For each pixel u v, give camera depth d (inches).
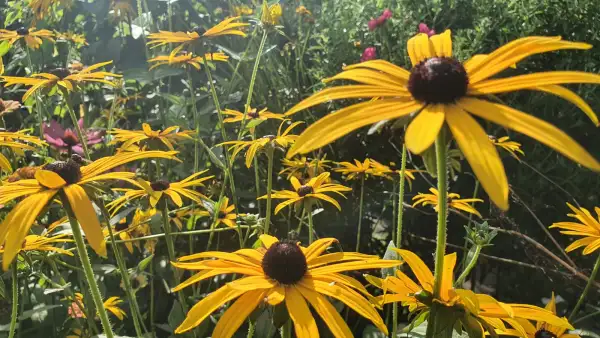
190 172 19.1
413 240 21.8
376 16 24.8
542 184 20.1
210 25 27.6
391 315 17.2
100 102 24.5
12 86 23.5
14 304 10.1
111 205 13.4
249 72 23.4
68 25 30.0
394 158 22.2
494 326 7.1
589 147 20.7
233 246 19.3
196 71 23.9
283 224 20.5
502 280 20.4
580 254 19.6
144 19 23.4
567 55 21.6
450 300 6.8
